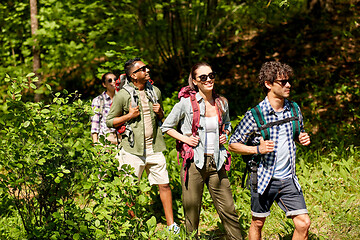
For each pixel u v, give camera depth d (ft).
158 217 15.15
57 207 11.66
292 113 10.24
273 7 16.26
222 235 13.52
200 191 11.70
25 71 26.61
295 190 10.17
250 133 10.46
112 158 11.53
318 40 32.30
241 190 15.34
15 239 11.82
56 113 11.44
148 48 29.14
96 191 11.23
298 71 28.40
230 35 35.50
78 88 32.12
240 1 29.04
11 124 11.50
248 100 26.27
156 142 13.58
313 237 12.64
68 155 11.23
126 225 10.78
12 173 10.90
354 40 30.94
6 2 28.78
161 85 30.78
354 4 35.99
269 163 10.18
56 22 25.22
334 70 27.55
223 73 30.89
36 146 10.99
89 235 10.67
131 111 12.91
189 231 12.10
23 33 28.19
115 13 25.21
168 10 28.09
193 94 11.27
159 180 13.56
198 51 29.25
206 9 29.58
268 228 13.29
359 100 22.97
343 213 13.23
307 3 36.96
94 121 15.87
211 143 11.30
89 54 25.91
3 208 12.84
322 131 20.53
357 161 16.84
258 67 30.66
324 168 16.11
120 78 13.43
